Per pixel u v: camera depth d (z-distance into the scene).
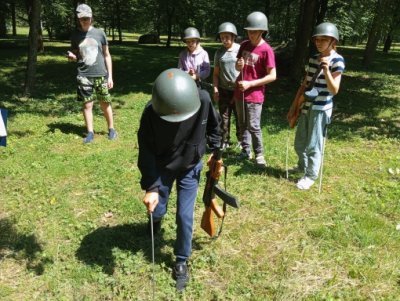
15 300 3.33
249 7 25.47
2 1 29.83
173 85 2.85
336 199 5.02
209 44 31.73
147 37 32.97
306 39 13.50
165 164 3.31
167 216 4.53
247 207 4.79
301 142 5.42
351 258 3.85
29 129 7.71
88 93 7.00
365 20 28.64
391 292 3.44
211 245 4.05
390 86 14.36
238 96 5.73
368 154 6.78
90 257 3.85
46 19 33.91
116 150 6.61
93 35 6.88
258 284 3.52
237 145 6.70
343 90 13.13
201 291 3.44
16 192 5.12
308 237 4.22
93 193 5.11
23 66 16.16
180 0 28.69
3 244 4.05
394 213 4.75
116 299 3.37
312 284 3.52
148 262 3.78
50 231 4.25
